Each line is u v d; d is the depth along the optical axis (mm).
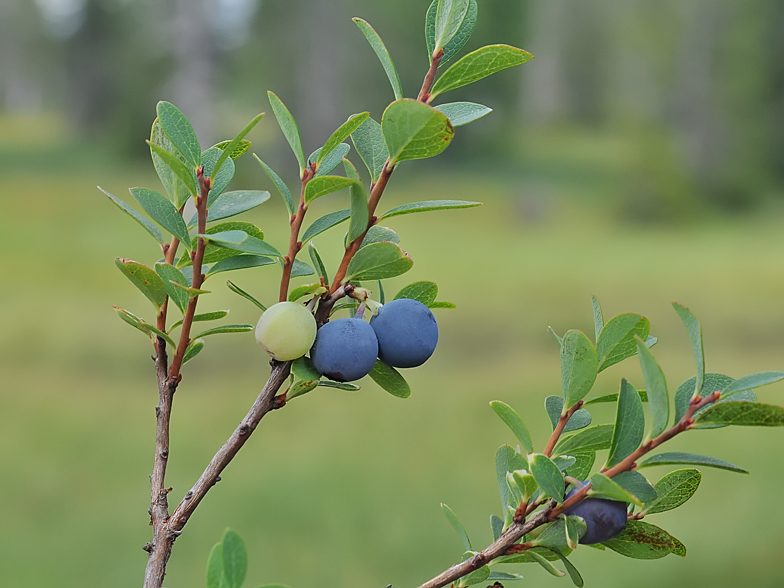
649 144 35844
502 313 17172
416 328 1238
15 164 44938
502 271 22359
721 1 39625
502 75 53000
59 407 10734
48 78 65938
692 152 39844
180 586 5820
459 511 7168
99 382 12227
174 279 1225
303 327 1128
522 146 58406
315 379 1131
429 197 40500
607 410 9852
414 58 38156
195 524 6914
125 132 46250
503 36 52125
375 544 6480
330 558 6180
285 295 1172
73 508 7172
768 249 27703
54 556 6195
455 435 9398
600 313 1293
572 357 1193
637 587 5859
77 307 17156
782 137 39875
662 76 41281
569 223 34656
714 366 13086
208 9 31891
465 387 11805
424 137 1100
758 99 39312
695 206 35688
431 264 23391
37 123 67062
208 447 9055
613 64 55469
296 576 5949
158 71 37469
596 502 1112
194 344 1265
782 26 39375
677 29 40875
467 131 51188
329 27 37156
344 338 1150
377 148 1266
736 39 39406
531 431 9609
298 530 6672
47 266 22188
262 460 8500
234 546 770
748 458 8156
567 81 64625
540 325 16422
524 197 35906
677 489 1180
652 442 1066
